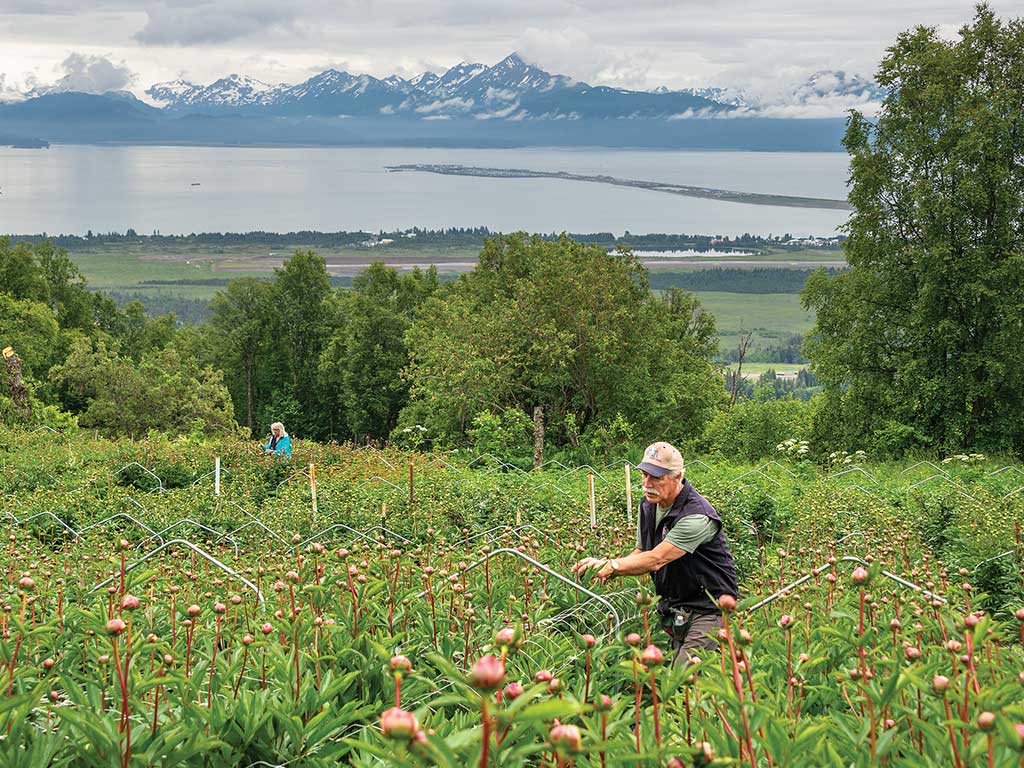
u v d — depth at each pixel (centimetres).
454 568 577
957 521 1112
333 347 7975
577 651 430
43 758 290
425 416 4181
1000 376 2912
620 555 705
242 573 614
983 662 344
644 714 294
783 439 3369
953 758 258
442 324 4169
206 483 1777
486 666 189
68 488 1584
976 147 2866
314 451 2098
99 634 400
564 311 3409
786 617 361
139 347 8306
